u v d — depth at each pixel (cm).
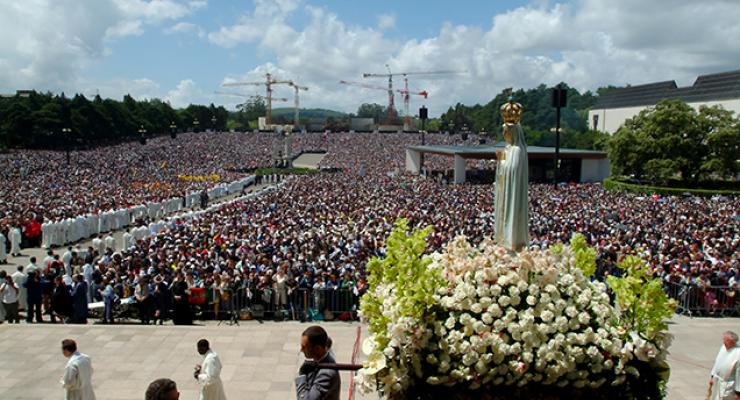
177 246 2592
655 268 2161
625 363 646
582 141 11325
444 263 727
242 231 3038
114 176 7094
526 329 639
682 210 4156
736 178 7194
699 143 6756
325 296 1964
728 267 2166
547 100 16612
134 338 1627
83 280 1889
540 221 3397
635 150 6869
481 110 18062
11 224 3256
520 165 893
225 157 10119
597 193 5531
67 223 3475
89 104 11400
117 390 1306
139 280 1928
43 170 7306
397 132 15375
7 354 1512
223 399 1080
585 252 795
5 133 10381
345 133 14625
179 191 5591
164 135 13512
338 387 623
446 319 652
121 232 3916
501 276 666
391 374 615
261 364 1448
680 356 1506
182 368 1428
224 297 1950
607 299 696
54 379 1371
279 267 2012
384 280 705
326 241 2741
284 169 8800
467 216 3603
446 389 645
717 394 977
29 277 1889
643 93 11719
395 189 5600
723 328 1753
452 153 7369
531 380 650
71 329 1697
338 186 5838
